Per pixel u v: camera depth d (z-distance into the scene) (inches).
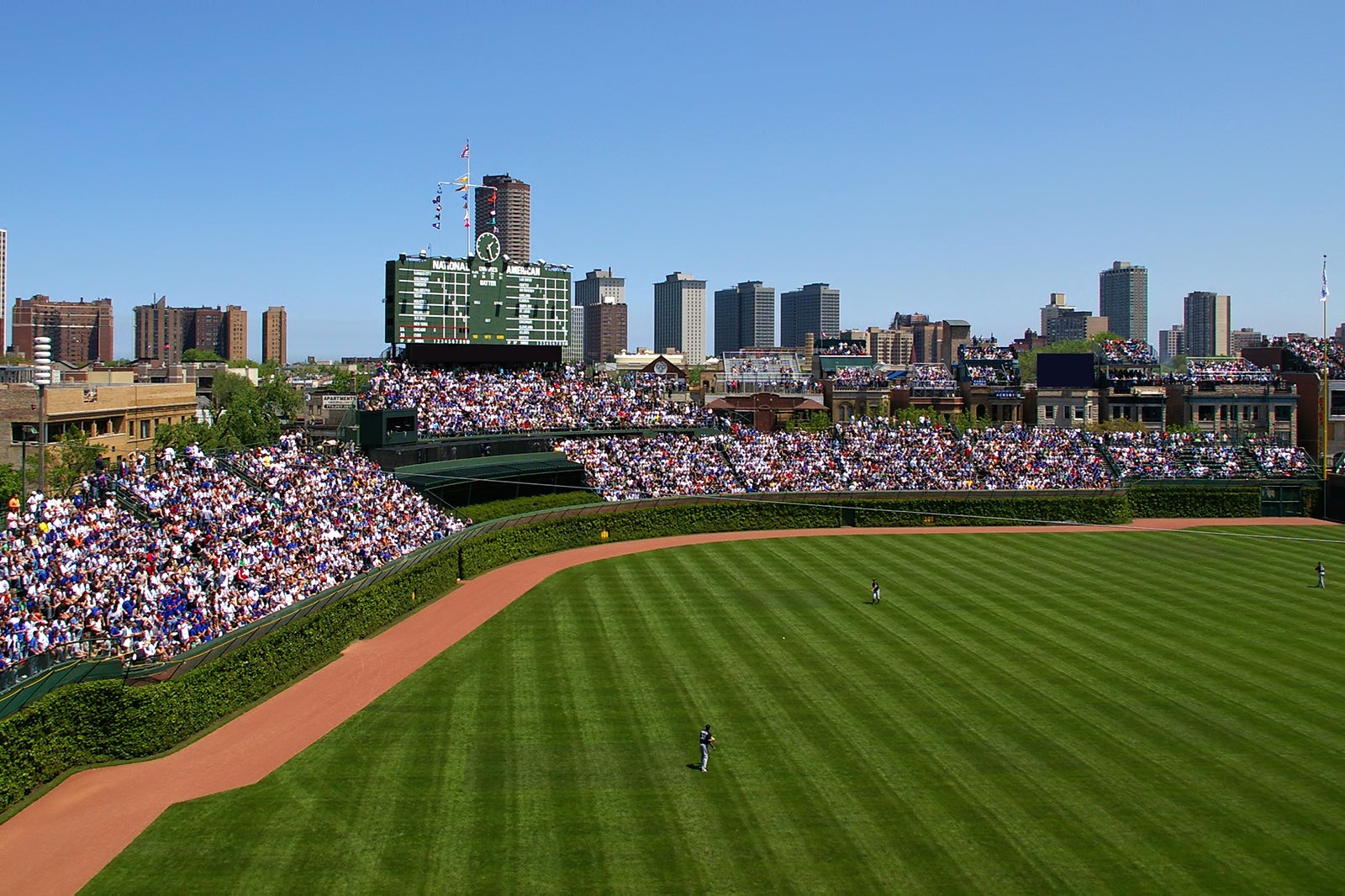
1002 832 1439.5
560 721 1854.1
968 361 6875.0
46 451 3115.2
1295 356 6151.6
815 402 6328.7
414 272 4261.8
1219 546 3718.0
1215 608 2687.0
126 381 4931.1
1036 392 6136.8
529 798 1542.8
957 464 4628.4
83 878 1311.5
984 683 2057.1
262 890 1282.0
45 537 2103.8
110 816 1482.5
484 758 1688.0
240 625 2034.9
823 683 2058.3
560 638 2397.9
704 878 1316.4
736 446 4655.5
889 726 1824.6
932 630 2444.6
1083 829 1449.3
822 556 3462.1
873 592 2847.0
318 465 3218.5
